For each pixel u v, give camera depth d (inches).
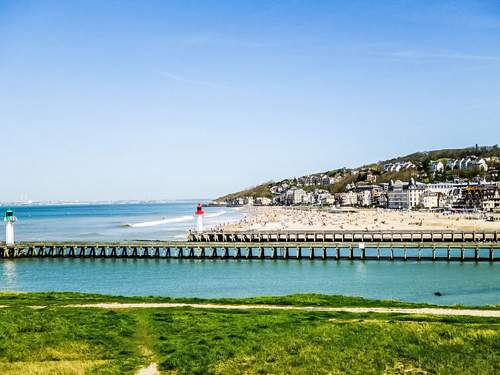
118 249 5329.7
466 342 1328.7
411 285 3016.7
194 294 2893.7
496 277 3243.1
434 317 1669.5
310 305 1955.0
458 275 3336.6
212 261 4239.7
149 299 2126.0
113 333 1465.3
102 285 3250.5
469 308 1879.9
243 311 1811.0
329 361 1203.2
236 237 5172.2
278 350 1290.6
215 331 1482.5
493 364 1179.3
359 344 1320.1
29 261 4429.1
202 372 1151.0
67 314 1710.1
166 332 1477.6
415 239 4352.9
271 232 4670.3
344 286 3026.6
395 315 1716.3
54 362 1224.8
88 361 1235.9
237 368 1175.0
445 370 1143.0
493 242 3986.2
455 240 4252.0
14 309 1833.2
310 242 4227.4
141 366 1196.5
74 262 4335.6
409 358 1230.3
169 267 3956.7
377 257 4109.3
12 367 1184.8
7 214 4729.3
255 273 3575.3
